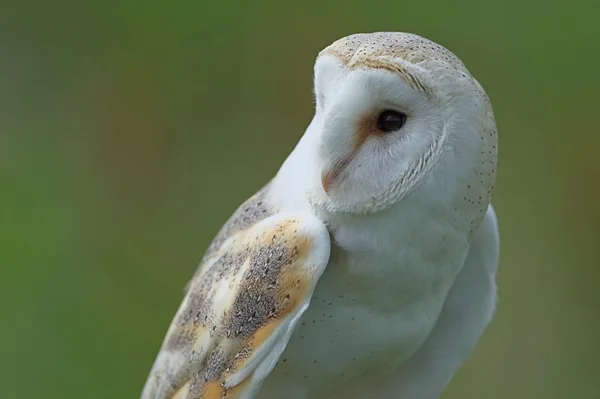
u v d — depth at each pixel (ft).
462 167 12.09
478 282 12.37
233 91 18.53
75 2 20.71
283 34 18.61
